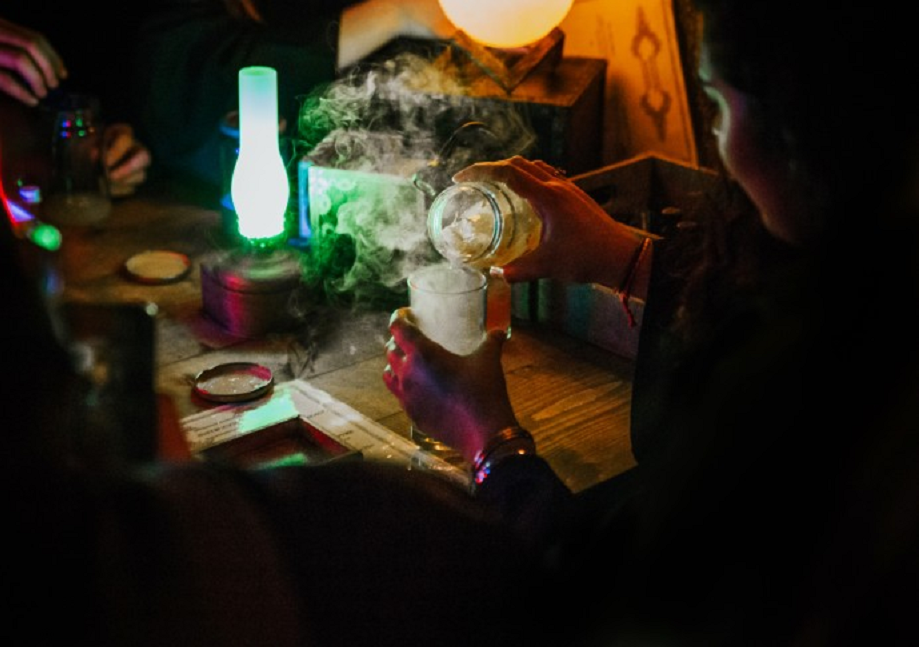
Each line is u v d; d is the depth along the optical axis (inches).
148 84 82.4
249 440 52.8
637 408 53.2
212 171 80.4
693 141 73.3
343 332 63.0
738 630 27.7
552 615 36.3
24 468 24.0
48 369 25.0
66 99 74.7
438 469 49.9
